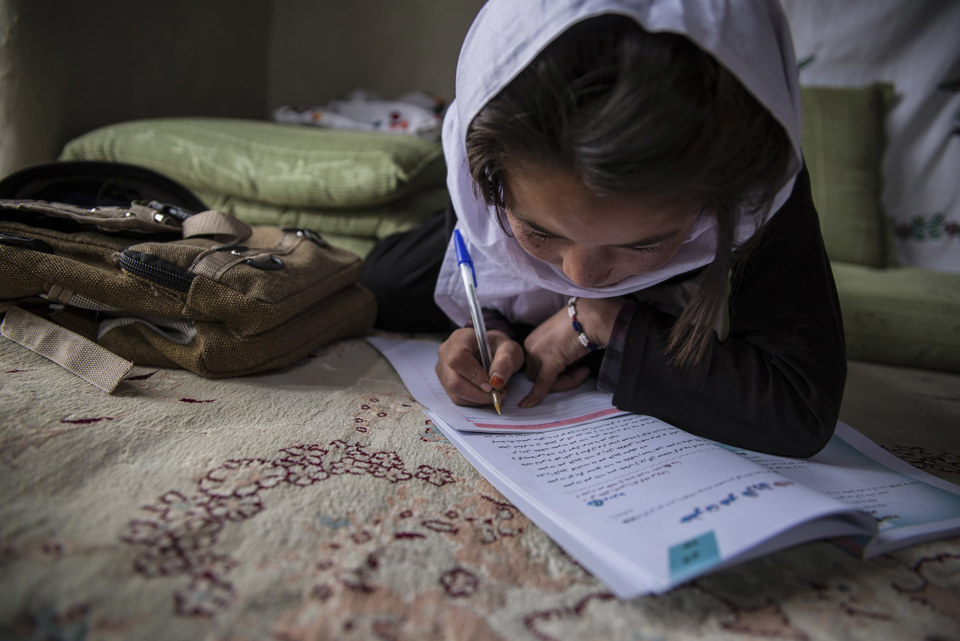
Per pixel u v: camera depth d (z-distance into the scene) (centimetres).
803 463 71
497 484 60
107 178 103
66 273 78
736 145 49
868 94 183
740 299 74
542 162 50
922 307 131
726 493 55
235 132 162
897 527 56
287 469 61
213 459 61
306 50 241
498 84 53
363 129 198
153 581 43
